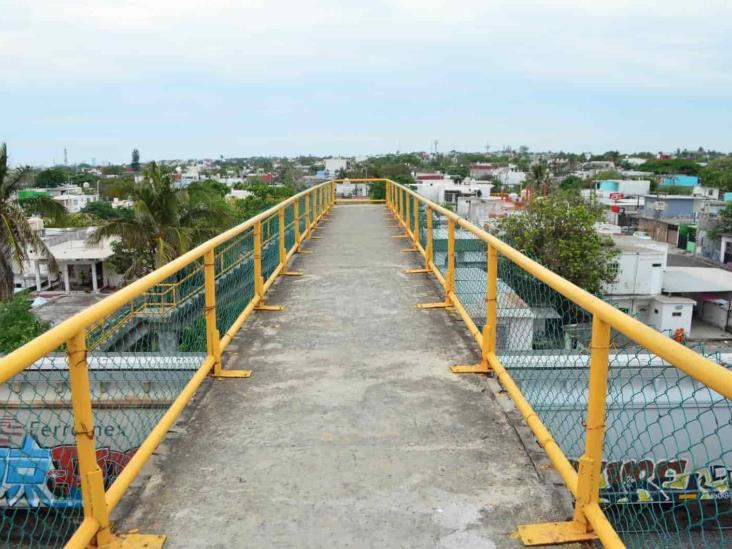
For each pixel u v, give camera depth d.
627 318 2.35
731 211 42.28
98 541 2.61
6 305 16.30
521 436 3.63
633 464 2.75
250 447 3.56
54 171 80.62
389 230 12.86
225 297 5.38
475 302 6.03
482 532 2.78
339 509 2.96
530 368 4.06
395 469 3.31
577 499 2.73
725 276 30.47
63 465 2.78
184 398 3.85
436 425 3.81
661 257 26.81
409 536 2.76
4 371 1.95
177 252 19.73
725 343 24.88
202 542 2.72
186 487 3.16
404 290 7.25
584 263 22.28
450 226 6.40
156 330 4.05
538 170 63.19
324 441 3.63
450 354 5.04
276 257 8.44
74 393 2.50
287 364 4.86
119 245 23.41
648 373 5.10
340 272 8.38
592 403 2.64
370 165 93.88
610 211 56.78
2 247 19.14
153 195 19.72
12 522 2.71
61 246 34.91
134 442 3.63
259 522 2.87
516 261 3.72
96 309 2.57
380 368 4.77
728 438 5.63
